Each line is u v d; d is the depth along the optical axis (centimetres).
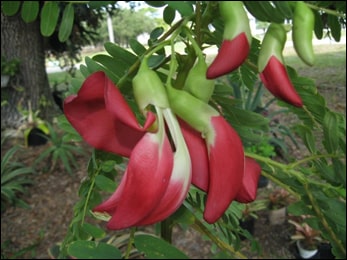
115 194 50
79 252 50
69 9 69
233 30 46
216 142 53
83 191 77
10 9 65
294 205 75
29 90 522
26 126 498
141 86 52
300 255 287
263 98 529
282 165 72
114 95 48
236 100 82
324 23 70
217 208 51
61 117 85
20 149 475
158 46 56
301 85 77
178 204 50
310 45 46
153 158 48
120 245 188
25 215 348
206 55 67
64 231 328
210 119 53
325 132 62
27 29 507
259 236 309
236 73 99
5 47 505
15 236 323
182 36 66
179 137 52
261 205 315
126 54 75
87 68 77
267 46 51
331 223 68
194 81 56
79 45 561
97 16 465
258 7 45
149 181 47
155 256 50
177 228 312
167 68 72
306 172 78
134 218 46
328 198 67
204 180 54
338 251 68
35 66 522
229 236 94
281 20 45
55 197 373
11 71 497
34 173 402
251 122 84
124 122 47
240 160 52
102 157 75
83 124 57
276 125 420
